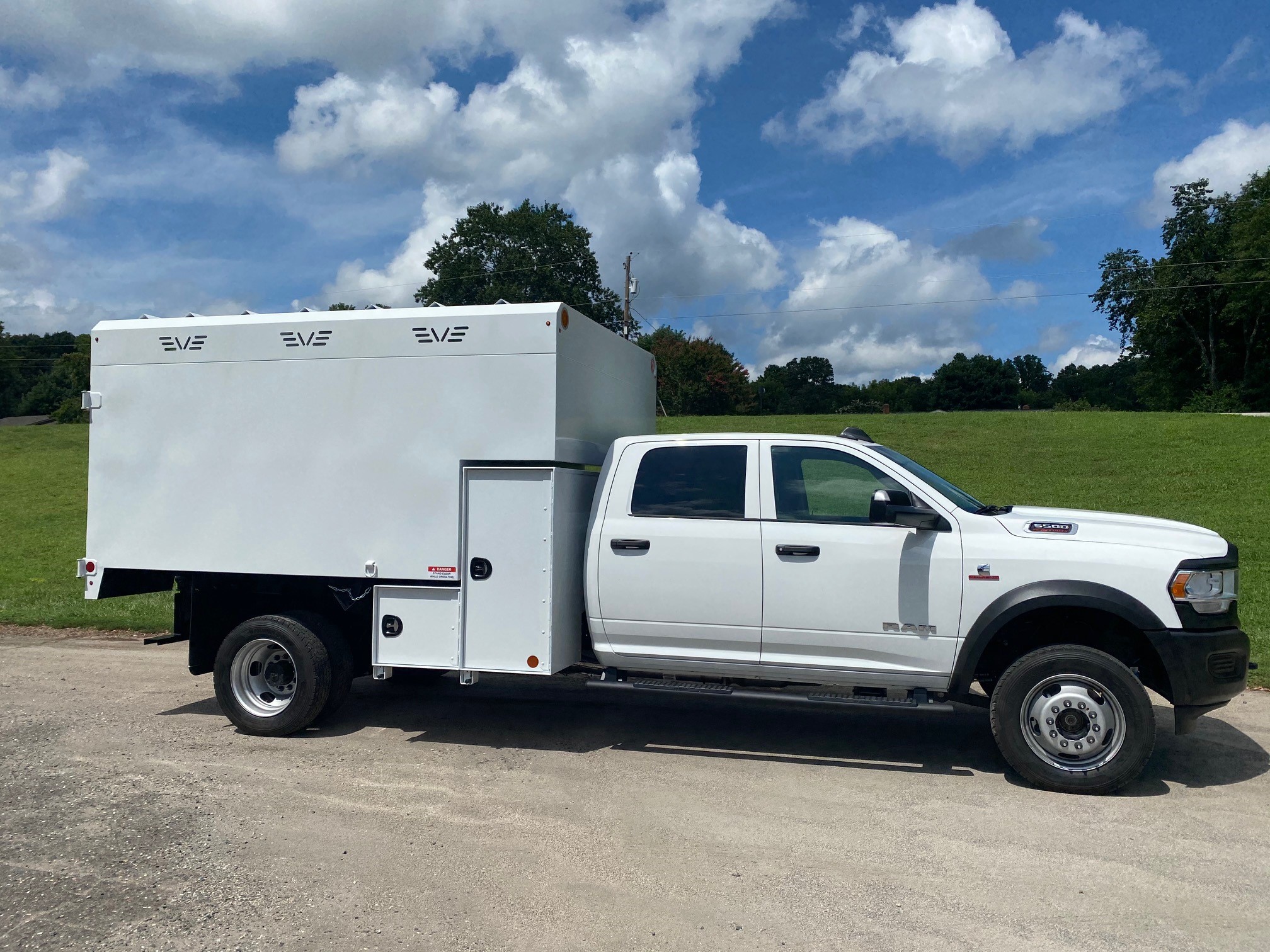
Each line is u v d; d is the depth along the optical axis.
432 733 6.36
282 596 6.54
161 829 4.56
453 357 5.88
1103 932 3.51
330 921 3.60
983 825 4.61
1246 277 57.78
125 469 6.48
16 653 9.30
